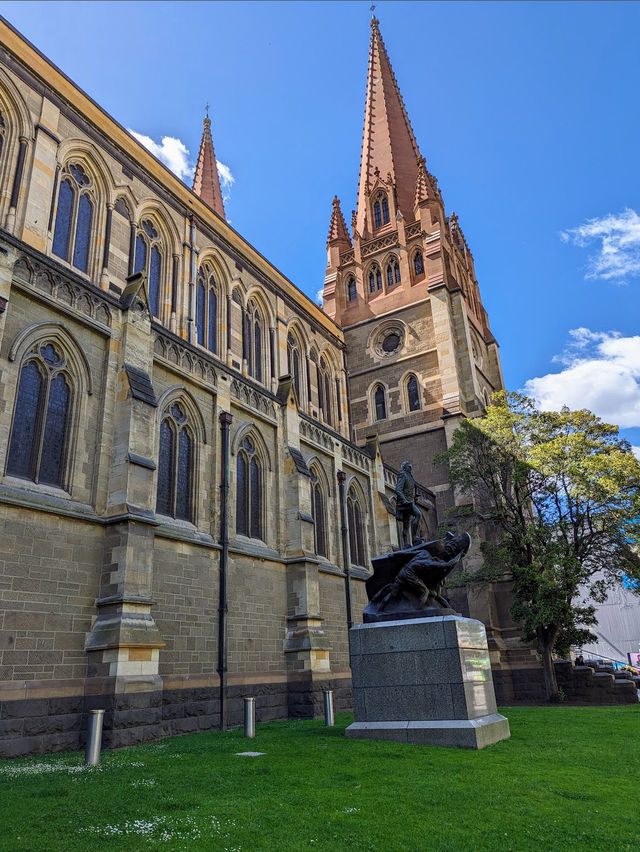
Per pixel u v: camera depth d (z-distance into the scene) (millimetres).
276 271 40312
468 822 8023
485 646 15492
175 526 21453
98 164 26984
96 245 26141
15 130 23312
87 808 8672
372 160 59594
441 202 56031
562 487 32312
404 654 14312
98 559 17750
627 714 21531
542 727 17062
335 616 29844
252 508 26406
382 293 52438
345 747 13188
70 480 18062
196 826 7820
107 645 16312
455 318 48812
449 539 16250
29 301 18125
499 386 54688
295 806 8750
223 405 25172
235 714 21281
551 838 7449
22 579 15703
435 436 45312
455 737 13156
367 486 37344
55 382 18766
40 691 15352
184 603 20484
